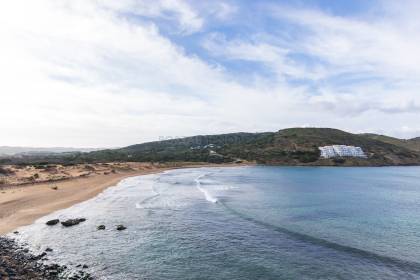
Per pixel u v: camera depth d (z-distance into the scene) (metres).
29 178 63.09
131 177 88.81
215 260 22.77
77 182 66.31
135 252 24.16
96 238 27.33
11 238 26.16
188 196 53.28
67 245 25.16
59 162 104.50
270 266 21.75
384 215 41.06
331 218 38.56
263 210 42.88
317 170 135.25
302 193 62.69
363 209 45.59
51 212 36.91
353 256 23.95
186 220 35.00
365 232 31.69
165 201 47.34
